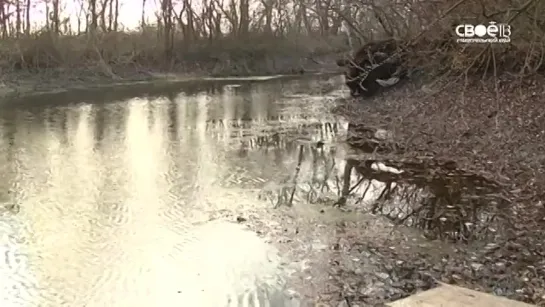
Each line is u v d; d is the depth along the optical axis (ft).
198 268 23.29
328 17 110.52
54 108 80.07
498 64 51.96
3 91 99.91
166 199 33.86
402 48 47.44
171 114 74.08
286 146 51.44
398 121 56.13
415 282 21.70
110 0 136.36
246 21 160.04
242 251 25.16
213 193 35.24
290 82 123.34
